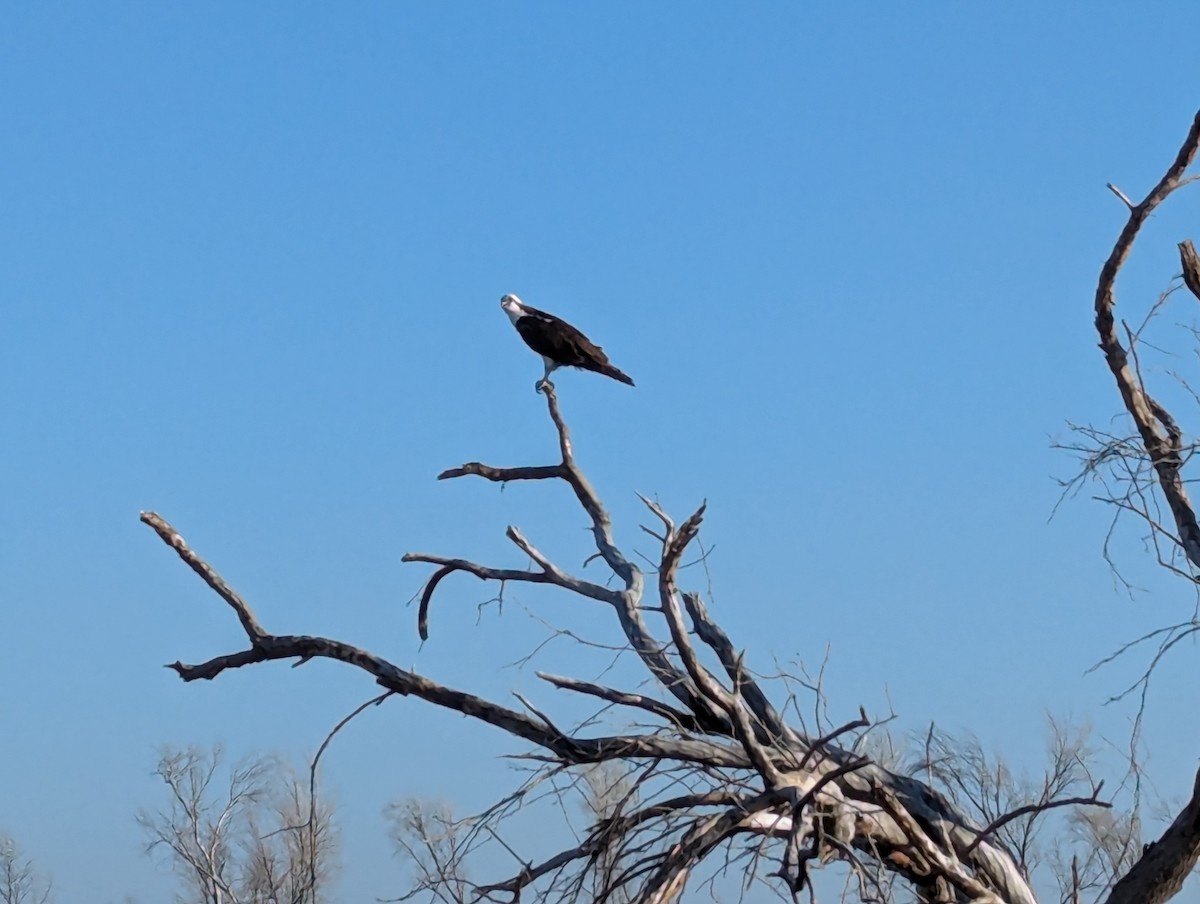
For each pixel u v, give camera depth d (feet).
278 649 50.52
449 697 48.37
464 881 45.42
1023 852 52.85
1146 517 45.65
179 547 50.88
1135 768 45.55
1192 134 45.60
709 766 46.29
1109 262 47.93
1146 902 48.96
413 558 54.24
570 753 46.80
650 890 42.60
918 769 48.96
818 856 41.65
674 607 43.11
